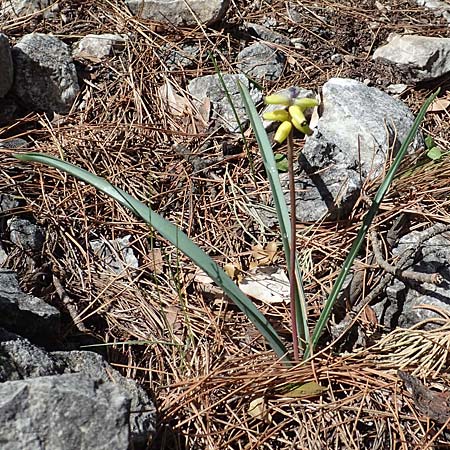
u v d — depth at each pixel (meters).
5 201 0.74
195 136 0.82
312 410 0.63
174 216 0.76
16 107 0.83
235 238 0.75
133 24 0.91
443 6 1.02
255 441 0.61
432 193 0.77
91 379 0.57
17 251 0.71
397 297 0.69
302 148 0.78
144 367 0.67
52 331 0.65
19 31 0.90
